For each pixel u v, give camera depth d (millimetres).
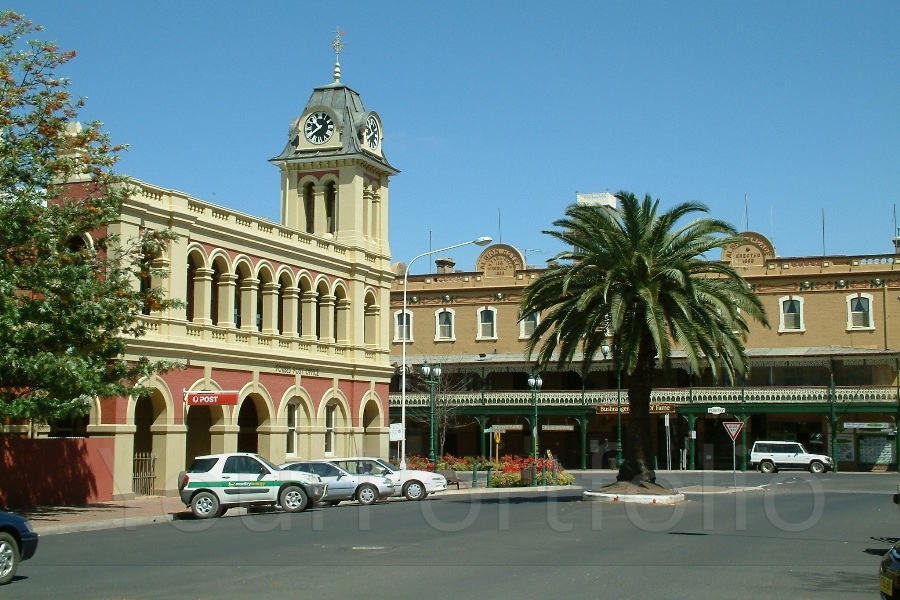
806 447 63469
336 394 47656
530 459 46656
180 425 37062
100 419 34219
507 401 64875
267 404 42281
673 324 32188
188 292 40250
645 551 19297
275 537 22531
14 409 25906
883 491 40719
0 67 27500
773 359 61250
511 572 16297
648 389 34438
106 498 33406
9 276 25844
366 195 51281
